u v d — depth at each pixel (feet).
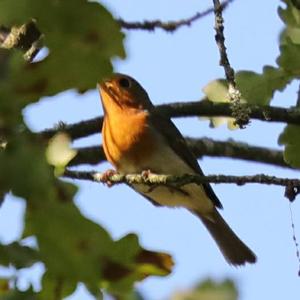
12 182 8.25
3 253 9.93
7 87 8.93
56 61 9.50
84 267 8.86
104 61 9.61
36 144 8.86
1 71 9.13
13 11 9.18
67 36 9.45
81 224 8.93
